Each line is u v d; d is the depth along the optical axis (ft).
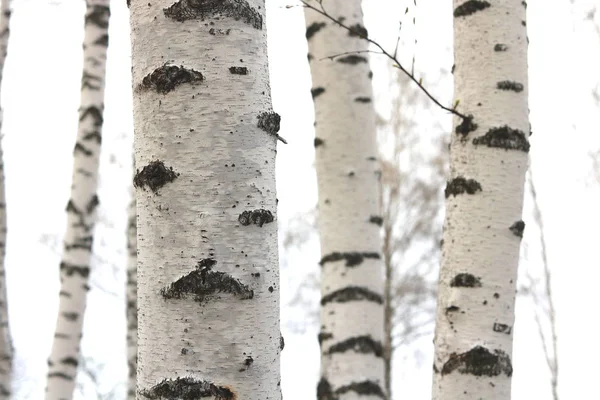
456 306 7.72
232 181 4.56
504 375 7.57
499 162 7.82
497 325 7.63
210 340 4.43
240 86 4.66
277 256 4.82
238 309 4.50
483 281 7.67
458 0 8.36
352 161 11.94
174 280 4.46
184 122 4.56
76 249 16.25
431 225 43.11
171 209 4.52
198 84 4.58
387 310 42.86
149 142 4.63
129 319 19.24
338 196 11.90
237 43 4.68
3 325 17.85
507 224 7.78
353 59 12.07
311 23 12.28
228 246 4.51
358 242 11.76
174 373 4.43
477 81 8.03
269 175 4.78
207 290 4.43
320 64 12.15
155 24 4.67
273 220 4.76
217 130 4.57
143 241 4.66
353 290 11.64
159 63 4.63
